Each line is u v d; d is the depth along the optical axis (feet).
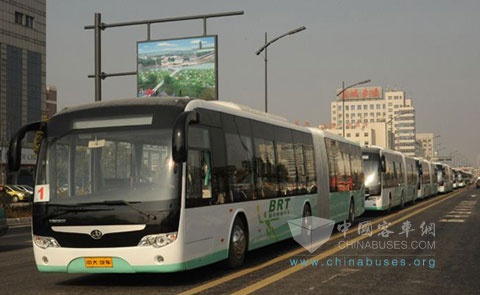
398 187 110.73
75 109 33.42
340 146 68.80
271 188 44.55
